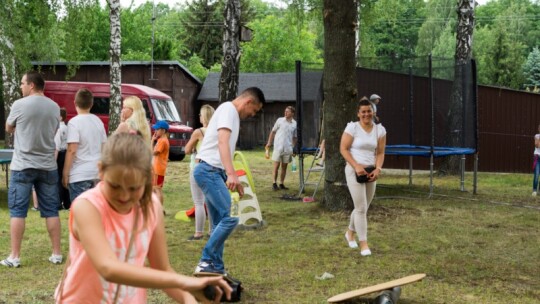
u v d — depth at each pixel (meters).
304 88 14.05
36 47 25.05
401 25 83.94
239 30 19.50
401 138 16.17
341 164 11.02
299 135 13.66
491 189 15.31
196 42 64.31
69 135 7.23
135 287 2.40
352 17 11.07
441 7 80.69
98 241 2.36
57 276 6.61
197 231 8.69
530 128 20.72
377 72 16.25
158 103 25.00
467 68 14.70
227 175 5.84
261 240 8.66
